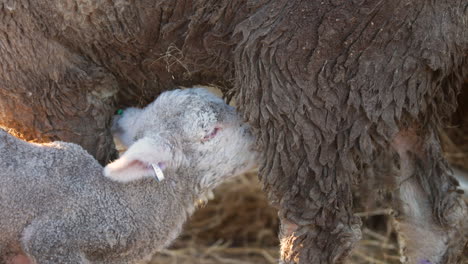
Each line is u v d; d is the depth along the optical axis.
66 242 6.52
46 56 6.87
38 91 6.96
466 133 9.82
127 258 6.95
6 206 6.52
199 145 7.16
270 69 6.35
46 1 6.69
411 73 6.23
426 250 7.34
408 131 7.00
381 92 6.27
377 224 10.17
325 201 6.62
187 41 6.86
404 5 6.04
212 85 7.38
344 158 6.49
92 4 6.74
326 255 6.71
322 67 6.22
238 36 6.61
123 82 7.45
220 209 10.50
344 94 6.28
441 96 6.76
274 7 6.32
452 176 7.38
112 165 6.62
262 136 6.58
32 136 7.20
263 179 6.74
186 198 7.25
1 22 6.68
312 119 6.37
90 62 7.13
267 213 10.41
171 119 7.16
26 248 6.52
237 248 10.08
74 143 7.12
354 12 6.10
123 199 6.83
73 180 6.72
